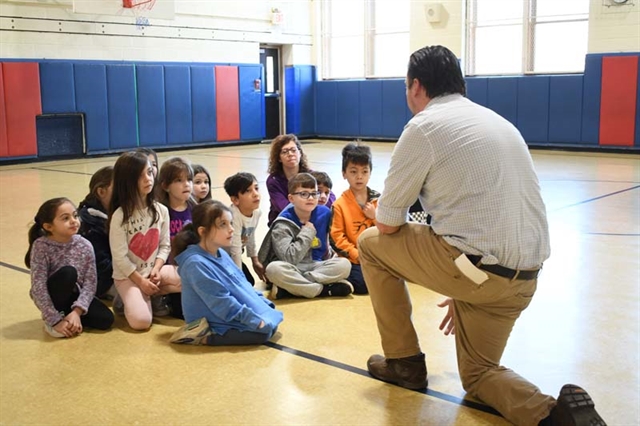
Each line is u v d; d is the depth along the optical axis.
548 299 3.03
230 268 2.62
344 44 12.70
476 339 1.99
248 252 3.26
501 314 1.97
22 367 2.32
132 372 2.27
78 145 9.74
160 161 9.12
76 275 2.64
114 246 2.77
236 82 11.56
